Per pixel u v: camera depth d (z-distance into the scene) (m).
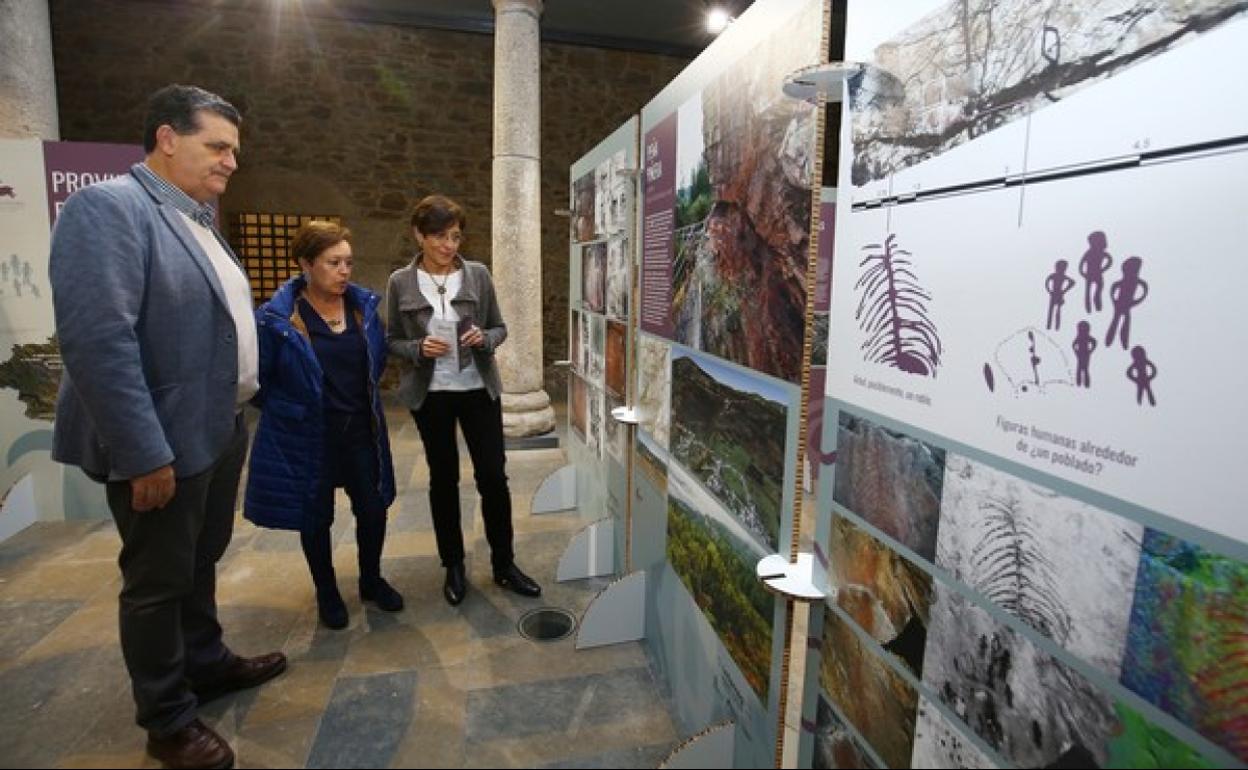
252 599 2.42
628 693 1.92
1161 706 0.63
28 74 3.22
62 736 1.68
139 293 1.36
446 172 6.65
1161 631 0.62
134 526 1.46
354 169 6.42
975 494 0.84
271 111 6.15
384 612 2.33
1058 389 0.71
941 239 0.87
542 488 3.26
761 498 1.37
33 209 2.93
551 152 6.96
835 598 1.16
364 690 1.90
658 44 6.94
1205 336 0.57
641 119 2.14
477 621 2.28
